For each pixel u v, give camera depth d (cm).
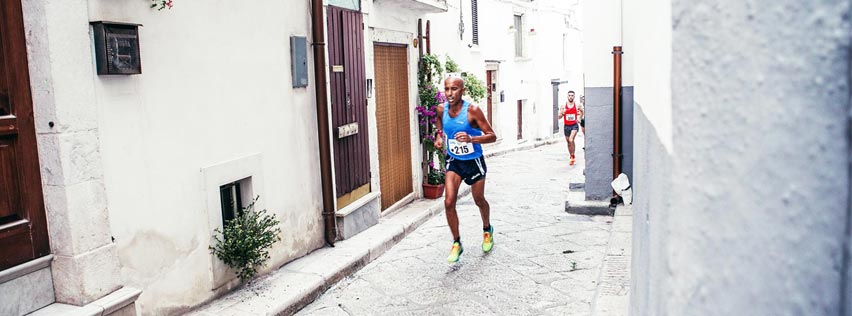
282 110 600
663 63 59
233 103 532
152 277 445
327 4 670
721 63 47
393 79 879
